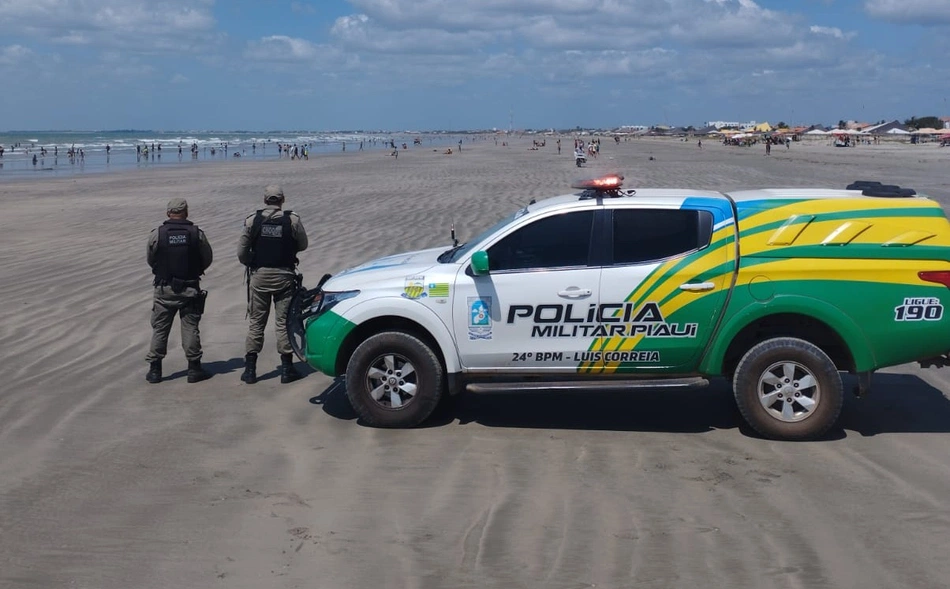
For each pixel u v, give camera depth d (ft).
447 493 18.10
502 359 21.93
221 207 74.28
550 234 21.85
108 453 20.52
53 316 34.40
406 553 15.42
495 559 15.14
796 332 21.61
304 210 69.41
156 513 17.19
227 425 22.63
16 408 23.81
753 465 19.61
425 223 59.21
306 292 25.32
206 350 30.27
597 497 17.84
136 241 53.52
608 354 21.54
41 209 76.33
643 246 21.45
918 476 18.79
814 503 17.40
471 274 21.88
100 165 185.16
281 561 15.17
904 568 14.70
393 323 22.77
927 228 20.66
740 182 97.60
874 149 279.90
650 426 22.54
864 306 20.65
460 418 23.31
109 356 29.19
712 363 21.34
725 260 21.01
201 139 559.79
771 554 15.24
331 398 25.09
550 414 23.62
